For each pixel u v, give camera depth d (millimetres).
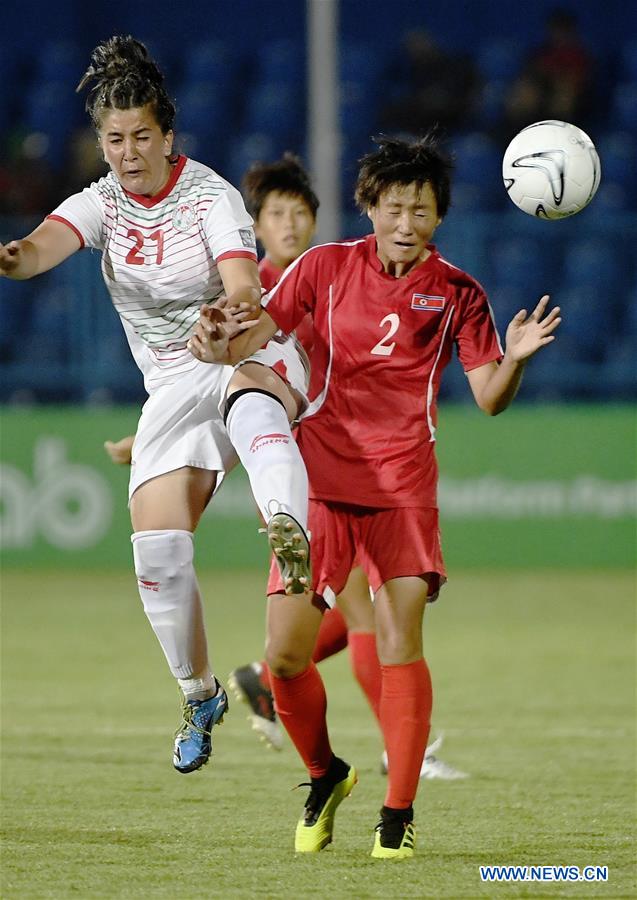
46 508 47281
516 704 25406
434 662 30328
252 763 20406
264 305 15289
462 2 67688
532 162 15320
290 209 21016
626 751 21234
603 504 47562
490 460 47469
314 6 47875
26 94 65875
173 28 68500
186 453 15828
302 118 64688
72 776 19188
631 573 46812
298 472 14492
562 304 52469
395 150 14625
